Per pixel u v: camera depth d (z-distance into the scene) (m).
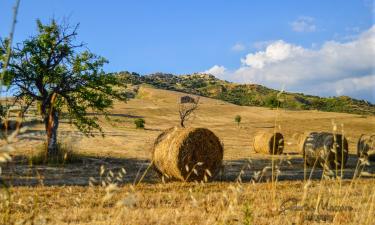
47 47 22.84
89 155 25.72
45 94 22.52
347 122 77.25
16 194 10.59
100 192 11.34
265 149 32.06
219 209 5.64
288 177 17.56
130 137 43.94
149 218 7.30
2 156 2.07
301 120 79.69
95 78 24.11
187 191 12.09
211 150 16.00
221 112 92.44
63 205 9.41
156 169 16.28
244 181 15.63
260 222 7.11
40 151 19.22
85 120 24.70
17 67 21.88
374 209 7.54
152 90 136.38
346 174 19.34
